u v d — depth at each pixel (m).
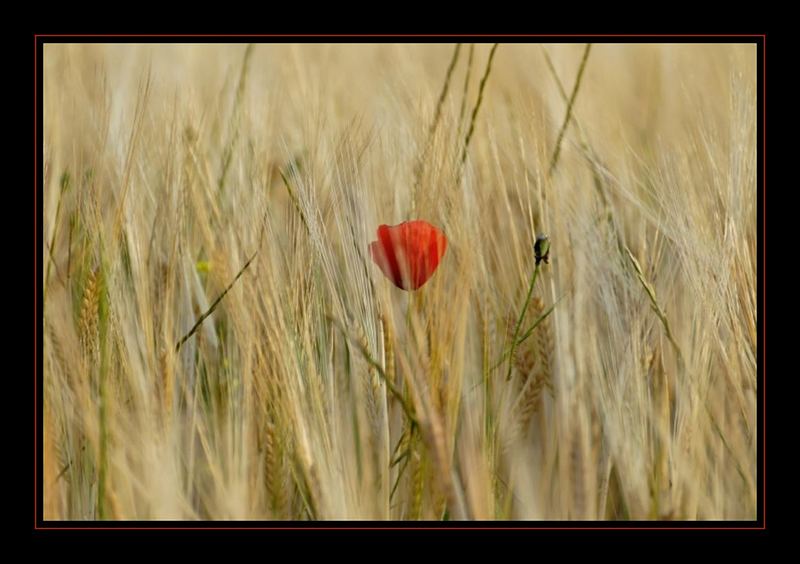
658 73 3.60
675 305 3.20
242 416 3.12
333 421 3.11
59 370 3.12
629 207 3.28
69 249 3.18
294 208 3.15
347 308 3.13
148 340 3.14
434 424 3.00
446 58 3.61
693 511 3.10
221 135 3.34
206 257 3.23
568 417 3.09
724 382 3.15
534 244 3.12
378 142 3.23
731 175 3.19
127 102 3.32
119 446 3.10
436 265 3.09
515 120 3.29
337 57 3.65
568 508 3.09
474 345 3.18
